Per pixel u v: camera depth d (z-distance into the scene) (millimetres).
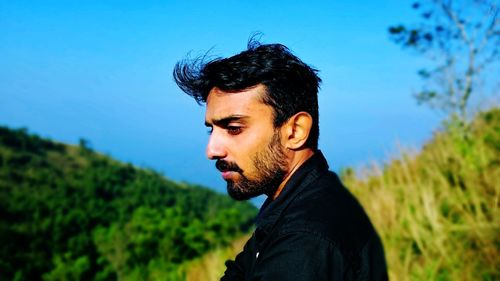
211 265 6188
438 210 3465
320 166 1002
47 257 55094
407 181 4184
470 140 4328
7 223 64938
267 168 964
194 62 1006
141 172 114938
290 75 959
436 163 4172
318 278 806
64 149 118438
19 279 49438
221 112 961
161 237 15523
